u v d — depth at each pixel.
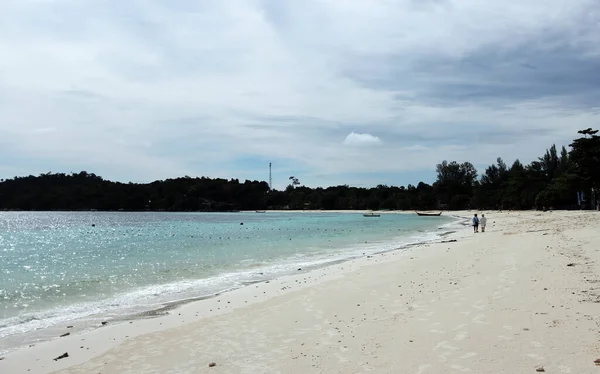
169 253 31.62
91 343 10.05
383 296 12.88
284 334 9.76
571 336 7.89
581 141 77.69
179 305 14.12
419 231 52.91
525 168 121.81
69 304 14.91
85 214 167.62
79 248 38.38
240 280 19.02
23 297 16.22
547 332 8.23
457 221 80.62
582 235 26.14
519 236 30.20
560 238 25.42
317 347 8.65
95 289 17.67
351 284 15.41
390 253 26.42
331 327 10.02
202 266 23.97
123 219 118.75
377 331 9.36
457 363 7.16
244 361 8.17
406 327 9.45
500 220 63.50
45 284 19.06
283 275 19.95
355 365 7.50
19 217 135.62
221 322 11.28
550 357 7.04
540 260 16.80
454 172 154.75
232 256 28.77
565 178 90.94
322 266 22.62
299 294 14.29
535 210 100.19
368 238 42.84
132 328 11.28
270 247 34.91
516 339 8.02
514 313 9.69
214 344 9.39
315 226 71.38
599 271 13.54
